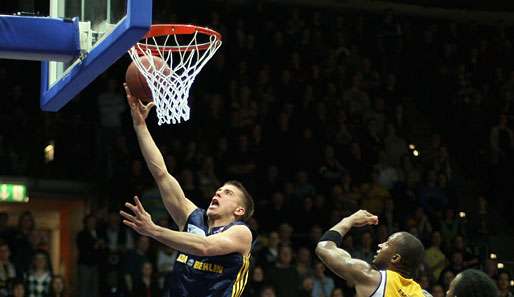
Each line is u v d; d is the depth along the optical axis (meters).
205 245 5.70
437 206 18.52
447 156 19.80
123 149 16.84
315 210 17.03
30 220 14.91
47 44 7.02
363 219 7.01
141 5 6.20
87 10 7.07
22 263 14.26
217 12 20.78
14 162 16.94
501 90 21.75
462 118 21.09
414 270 6.86
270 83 19.52
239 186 6.29
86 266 14.84
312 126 18.64
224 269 5.96
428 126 21.44
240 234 5.95
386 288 6.66
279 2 22.36
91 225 15.09
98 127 17.25
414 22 23.78
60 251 17.80
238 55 19.45
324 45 21.08
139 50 6.98
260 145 17.92
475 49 22.48
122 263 14.70
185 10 20.83
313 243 16.34
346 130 18.98
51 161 17.19
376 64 21.66
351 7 23.09
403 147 19.53
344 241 16.08
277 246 15.77
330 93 19.77
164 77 6.81
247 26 20.64
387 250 6.87
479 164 20.56
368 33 22.03
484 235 19.05
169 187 6.44
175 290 6.05
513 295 17.69
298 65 19.94
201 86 18.59
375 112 20.23
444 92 21.66
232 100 18.50
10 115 17.27
